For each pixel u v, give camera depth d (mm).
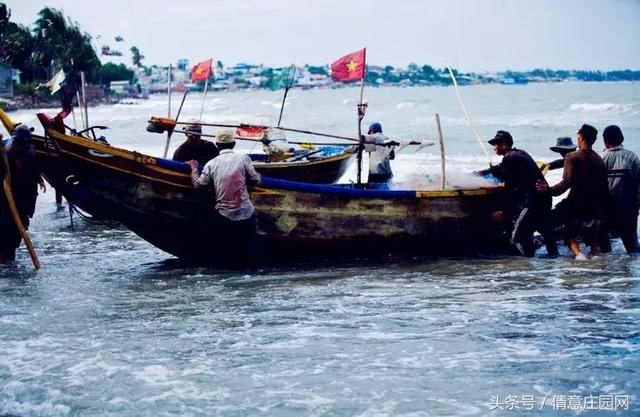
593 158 12062
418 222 12594
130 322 9109
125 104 137750
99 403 6625
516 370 7211
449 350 7848
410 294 10258
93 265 12789
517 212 12242
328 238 12336
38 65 98312
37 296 10477
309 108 91750
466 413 6281
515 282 10781
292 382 7055
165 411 6445
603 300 9594
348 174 26203
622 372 7070
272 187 11961
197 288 10883
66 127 12070
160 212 11828
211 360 7684
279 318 9195
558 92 118438
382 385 6930
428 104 87688
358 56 14680
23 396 6797
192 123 13391
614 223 12242
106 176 11531
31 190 12773
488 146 38531
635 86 149250
